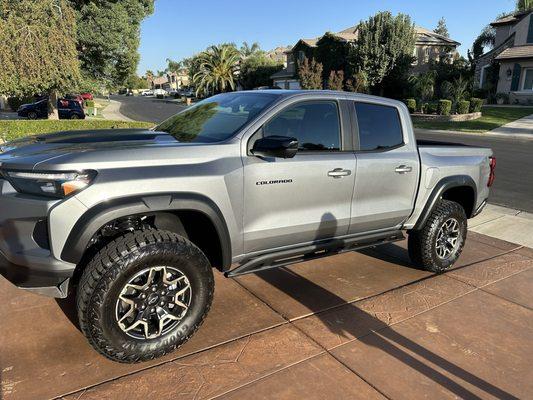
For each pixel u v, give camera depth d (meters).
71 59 19.05
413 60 32.09
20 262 2.67
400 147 4.29
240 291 4.10
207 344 3.23
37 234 2.72
